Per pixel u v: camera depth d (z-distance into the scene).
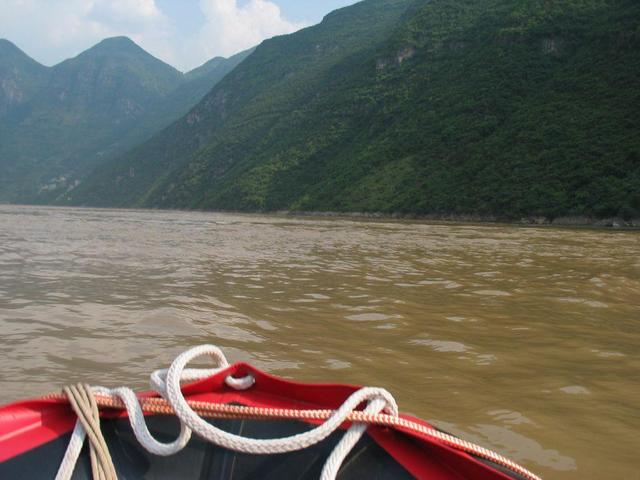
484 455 1.84
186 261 12.09
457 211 67.56
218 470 1.95
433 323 6.44
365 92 123.75
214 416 1.97
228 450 2.00
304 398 2.15
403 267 11.81
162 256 13.14
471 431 3.41
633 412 3.77
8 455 1.74
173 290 8.04
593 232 35.78
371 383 4.28
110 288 8.11
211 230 27.75
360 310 7.04
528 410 3.78
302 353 5.00
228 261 12.34
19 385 3.89
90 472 1.81
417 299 7.93
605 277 10.52
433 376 4.49
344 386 2.00
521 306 7.59
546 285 9.48
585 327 6.41
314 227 34.50
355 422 1.82
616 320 6.83
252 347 5.10
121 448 2.01
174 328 5.67
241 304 7.14
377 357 4.98
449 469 1.81
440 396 4.04
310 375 4.39
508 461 1.87
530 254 16.05
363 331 5.96
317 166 115.19
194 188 155.00
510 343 5.62
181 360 2.02
